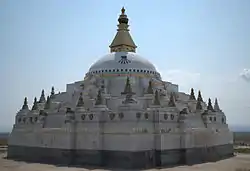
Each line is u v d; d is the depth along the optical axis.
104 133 60.47
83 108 65.56
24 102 81.75
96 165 59.75
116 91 72.31
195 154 66.44
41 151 69.38
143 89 73.25
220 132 78.31
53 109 74.31
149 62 82.44
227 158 78.44
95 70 78.56
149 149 58.69
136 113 58.16
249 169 60.19
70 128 63.81
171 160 61.44
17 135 77.88
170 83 83.12
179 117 65.44
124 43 88.88
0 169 59.69
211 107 78.31
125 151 56.62
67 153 63.19
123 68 76.69
